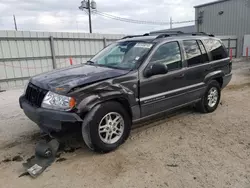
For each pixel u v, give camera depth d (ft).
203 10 85.46
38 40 34.94
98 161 10.34
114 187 8.50
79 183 8.79
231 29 77.20
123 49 13.97
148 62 12.32
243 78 32.91
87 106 9.93
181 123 14.89
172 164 9.96
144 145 11.83
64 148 11.62
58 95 9.93
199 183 8.62
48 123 10.25
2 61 31.94
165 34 14.60
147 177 9.06
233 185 8.48
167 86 13.21
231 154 10.71
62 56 38.04
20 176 9.32
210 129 13.80
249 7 70.74
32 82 11.89
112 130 11.09
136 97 11.80
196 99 15.55
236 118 15.64
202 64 15.42
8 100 23.25
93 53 42.04
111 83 10.83
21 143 12.31
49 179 9.07
